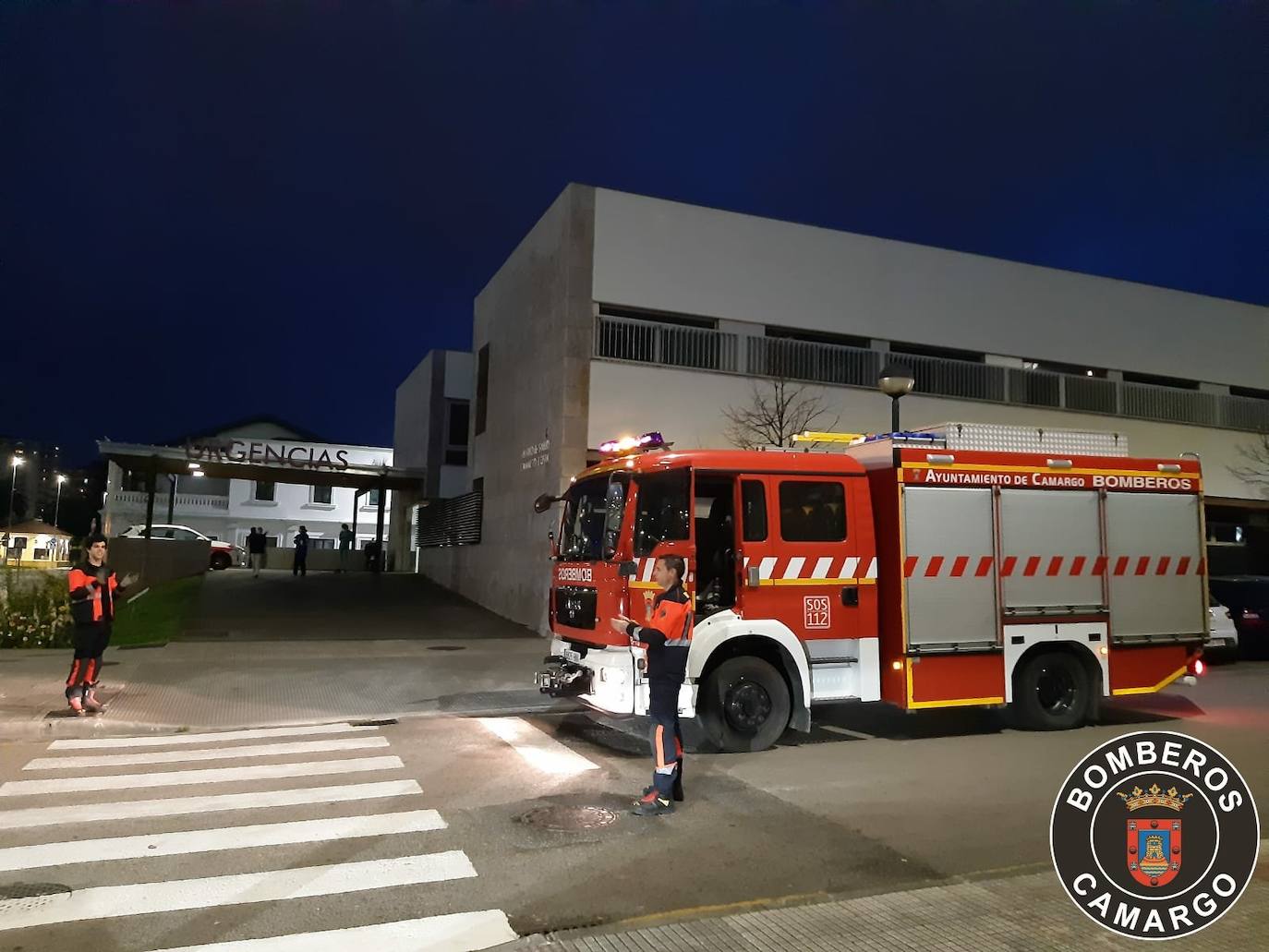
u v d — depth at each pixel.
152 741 8.95
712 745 8.79
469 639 16.73
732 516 8.88
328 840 5.80
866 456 9.71
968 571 9.24
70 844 5.69
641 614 8.26
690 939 4.21
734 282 18.47
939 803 6.76
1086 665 9.80
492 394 22.47
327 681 12.16
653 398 17.67
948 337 20.30
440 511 27.64
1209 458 23.08
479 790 7.08
